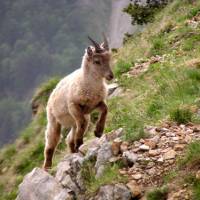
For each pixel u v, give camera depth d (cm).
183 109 3098
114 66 5494
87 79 3362
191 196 2450
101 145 3030
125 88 4675
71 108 3406
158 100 3584
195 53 4453
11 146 6228
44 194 3088
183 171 2595
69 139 3650
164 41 5312
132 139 2922
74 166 3039
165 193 2539
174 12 6094
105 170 2827
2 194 5288
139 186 2653
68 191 2927
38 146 5650
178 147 2773
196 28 5191
